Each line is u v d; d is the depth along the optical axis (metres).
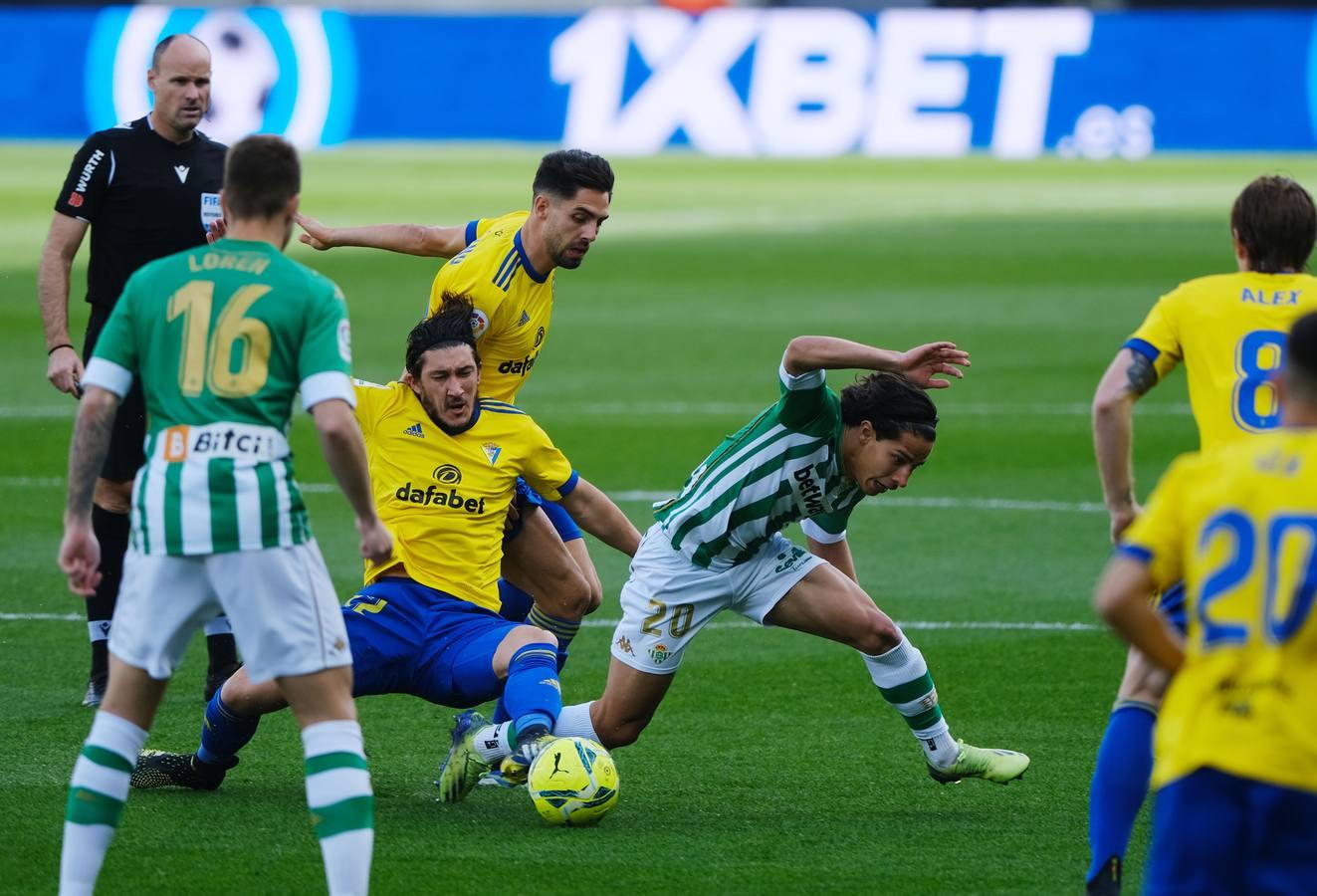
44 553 29.62
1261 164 116.38
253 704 17.22
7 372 47.97
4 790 17.89
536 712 17.28
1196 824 11.09
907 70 129.50
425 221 81.38
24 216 86.12
